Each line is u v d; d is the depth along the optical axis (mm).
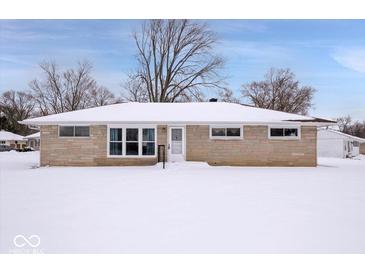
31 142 61531
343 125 75312
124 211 6598
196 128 17875
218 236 5047
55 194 8516
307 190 9227
